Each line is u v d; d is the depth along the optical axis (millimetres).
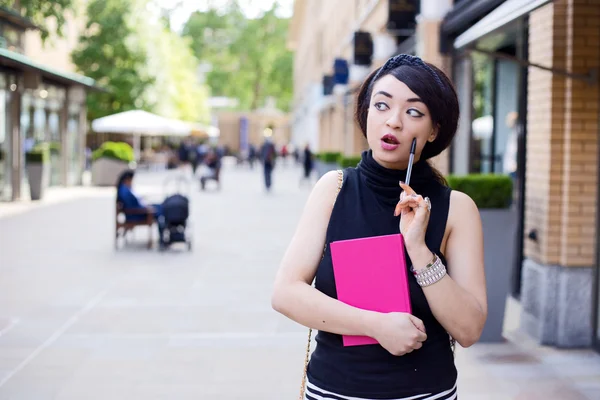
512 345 5789
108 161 23828
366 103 2080
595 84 5539
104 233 12781
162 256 10344
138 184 26484
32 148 19594
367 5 17781
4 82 16656
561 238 5695
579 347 5711
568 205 5617
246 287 8125
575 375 5074
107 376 5027
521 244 7383
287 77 70188
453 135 2041
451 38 9312
